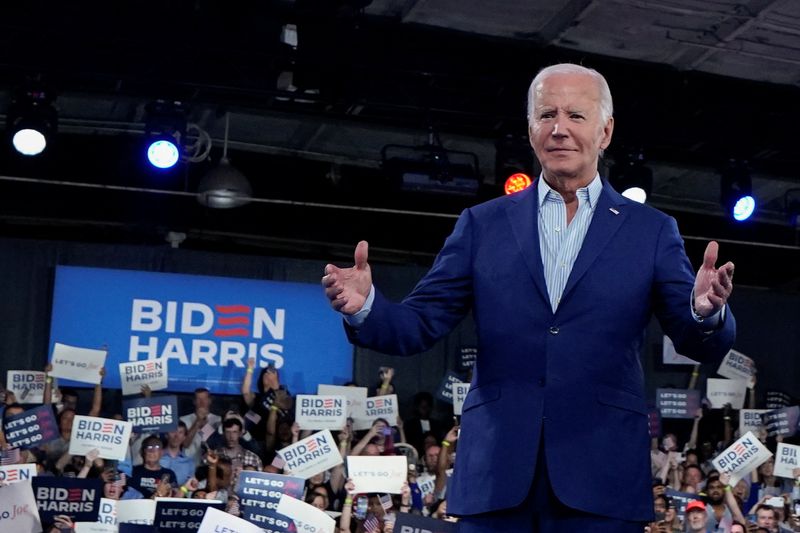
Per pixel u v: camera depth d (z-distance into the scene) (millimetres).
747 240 16891
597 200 2697
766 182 15961
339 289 2611
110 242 15695
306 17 11859
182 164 14828
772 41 12539
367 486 11367
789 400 16125
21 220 14953
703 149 13773
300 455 11984
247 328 14555
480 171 15508
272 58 11812
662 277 2621
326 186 15539
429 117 12938
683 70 13383
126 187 14219
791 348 16469
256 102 12891
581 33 12539
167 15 11555
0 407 12844
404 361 15203
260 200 14422
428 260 16562
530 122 2713
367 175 15586
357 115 13445
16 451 11711
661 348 15797
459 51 12547
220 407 14344
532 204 2730
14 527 9617
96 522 10328
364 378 14938
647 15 12031
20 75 12047
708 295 2439
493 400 2596
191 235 15539
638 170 13133
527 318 2607
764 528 11625
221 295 14539
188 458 12852
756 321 16438
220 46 11641
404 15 12258
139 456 12875
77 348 13266
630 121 13195
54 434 11820
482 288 2684
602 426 2537
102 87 12469
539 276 2631
